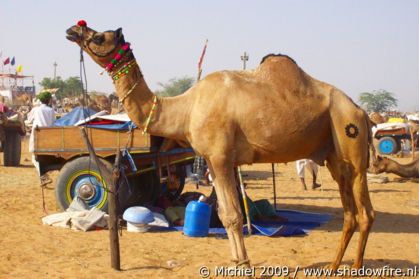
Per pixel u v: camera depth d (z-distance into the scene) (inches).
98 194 319.9
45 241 268.8
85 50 221.1
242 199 320.8
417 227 323.3
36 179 561.9
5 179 550.0
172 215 321.7
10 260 230.4
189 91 220.5
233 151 203.9
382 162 505.4
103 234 290.5
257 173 690.8
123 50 216.2
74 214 304.3
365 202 204.2
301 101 201.6
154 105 218.8
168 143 315.3
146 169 328.2
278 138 201.3
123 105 222.4
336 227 322.7
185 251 253.3
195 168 370.9
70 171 319.6
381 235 297.6
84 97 225.6
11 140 671.1
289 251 251.3
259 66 212.2
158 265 227.1
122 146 309.7
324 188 530.9
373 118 1021.8
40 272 211.5
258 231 302.2
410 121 1045.2
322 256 241.9
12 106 2170.3
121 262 231.1
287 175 667.4
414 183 568.4
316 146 211.0
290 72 205.2
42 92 389.1
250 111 199.9
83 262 228.4
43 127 323.9
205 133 203.3
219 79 208.5
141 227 298.8
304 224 325.4
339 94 208.1
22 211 364.5
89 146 220.5
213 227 307.3
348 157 203.2
